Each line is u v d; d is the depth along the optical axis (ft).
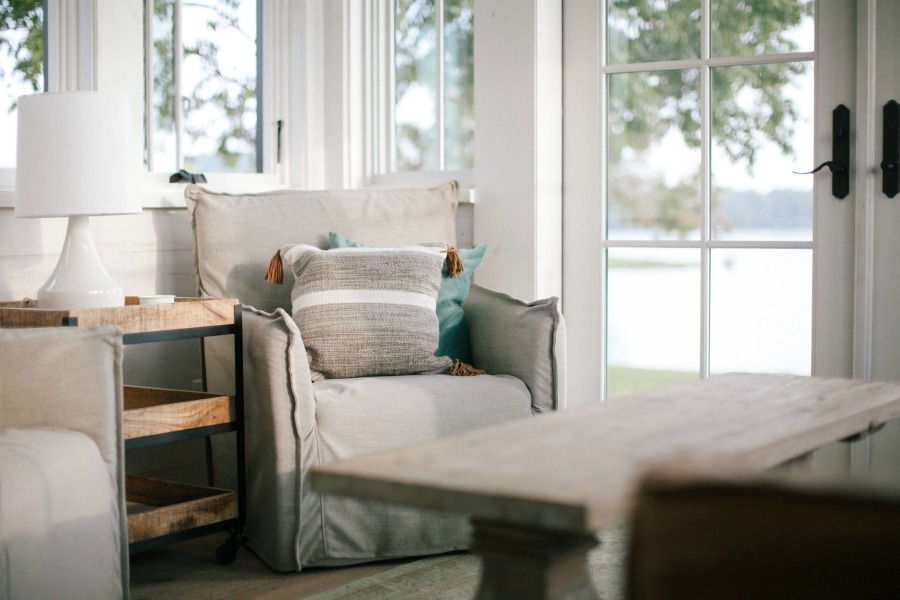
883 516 1.96
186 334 7.43
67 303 7.45
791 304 9.99
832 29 9.56
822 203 9.71
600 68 10.93
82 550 5.83
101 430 6.22
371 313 8.23
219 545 8.32
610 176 11.03
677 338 10.64
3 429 5.99
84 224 7.69
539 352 8.24
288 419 7.30
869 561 1.97
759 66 10.07
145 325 7.17
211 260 9.07
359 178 11.96
